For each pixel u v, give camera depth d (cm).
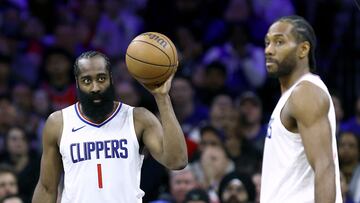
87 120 1496
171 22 3694
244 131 2800
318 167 1358
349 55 3338
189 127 2925
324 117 1377
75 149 1486
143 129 1495
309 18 3572
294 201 1400
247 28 3550
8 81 3288
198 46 3534
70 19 3653
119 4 3734
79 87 1473
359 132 2792
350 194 2398
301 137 1384
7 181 2278
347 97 3247
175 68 1477
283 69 1440
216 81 3222
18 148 2656
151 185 2438
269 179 1434
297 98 1390
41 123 2981
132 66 1467
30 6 3662
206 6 3688
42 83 3241
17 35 3522
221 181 2236
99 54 1484
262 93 3306
